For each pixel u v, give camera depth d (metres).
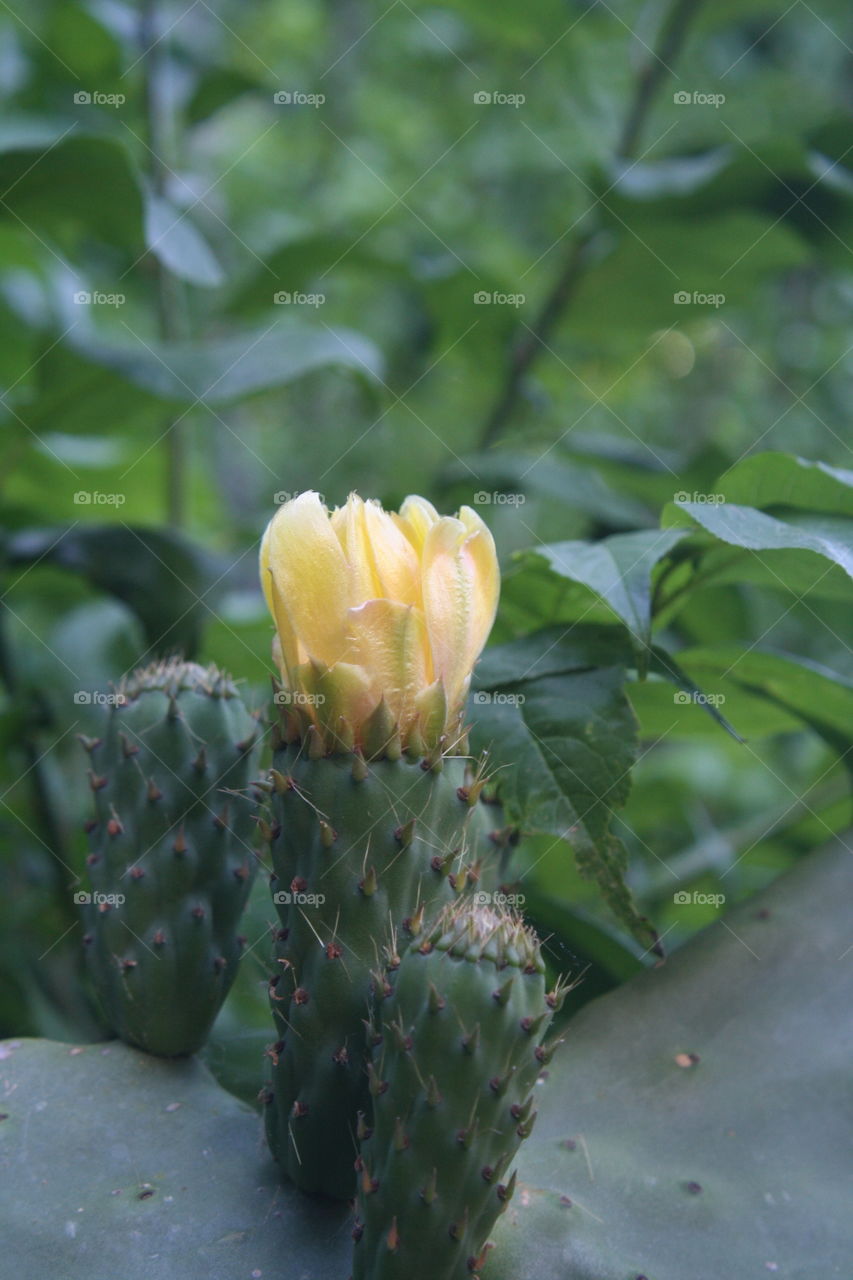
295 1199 0.62
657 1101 0.64
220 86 1.20
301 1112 0.61
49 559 0.84
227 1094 0.64
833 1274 0.61
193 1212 0.62
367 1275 0.59
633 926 0.65
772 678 0.71
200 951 0.64
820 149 1.08
